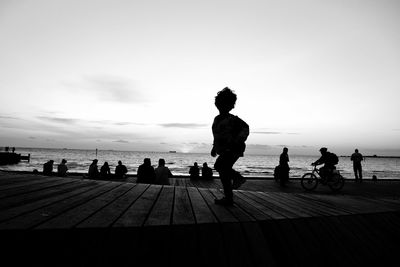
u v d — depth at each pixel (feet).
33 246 6.58
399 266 10.94
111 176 41.60
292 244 9.64
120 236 7.39
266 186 40.16
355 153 50.67
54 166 152.76
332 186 36.52
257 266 8.53
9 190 12.48
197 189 17.72
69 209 9.12
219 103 11.94
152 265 7.46
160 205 11.03
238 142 11.31
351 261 10.32
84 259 6.90
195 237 8.21
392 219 13.01
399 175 139.64
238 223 9.03
